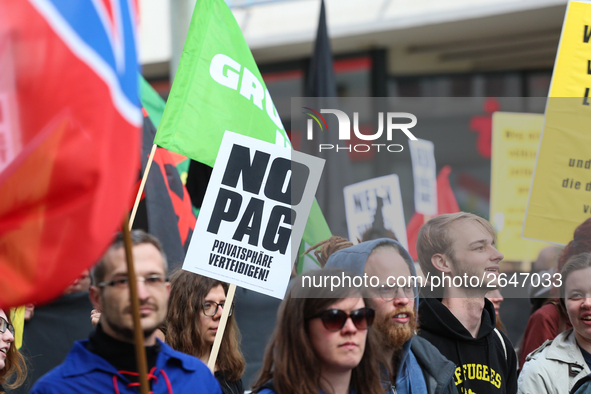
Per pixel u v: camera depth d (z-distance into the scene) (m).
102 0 5.38
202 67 11.45
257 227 9.66
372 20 37.12
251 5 39.62
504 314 13.97
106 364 7.08
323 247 9.34
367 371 7.96
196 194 16.47
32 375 11.66
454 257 9.88
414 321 8.91
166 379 7.33
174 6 20.64
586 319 9.90
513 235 10.12
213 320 10.30
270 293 9.49
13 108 5.05
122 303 7.01
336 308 7.40
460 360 9.88
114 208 5.20
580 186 10.22
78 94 5.12
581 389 9.98
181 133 11.08
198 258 9.47
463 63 39.69
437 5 35.88
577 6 10.88
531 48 37.53
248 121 11.65
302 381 7.30
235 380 10.62
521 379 10.50
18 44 5.08
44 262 4.99
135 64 5.59
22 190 5.02
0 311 9.57
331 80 23.09
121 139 5.34
